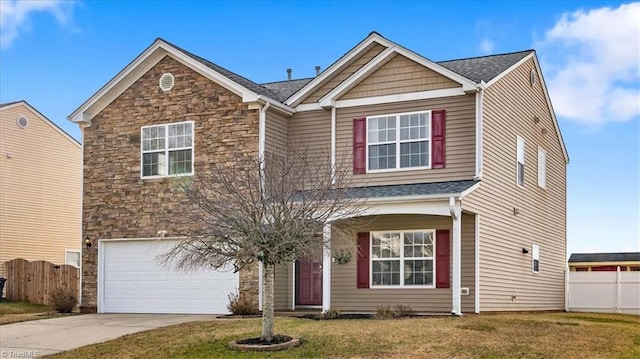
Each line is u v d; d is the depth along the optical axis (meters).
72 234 34.44
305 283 21.61
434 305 19.80
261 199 14.36
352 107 21.55
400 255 20.34
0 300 27.50
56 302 23.12
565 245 29.02
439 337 14.70
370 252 20.69
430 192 18.41
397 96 20.94
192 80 22.28
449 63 23.78
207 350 14.38
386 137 20.97
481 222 19.75
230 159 21.44
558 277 27.34
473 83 19.73
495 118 21.08
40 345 16.31
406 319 17.30
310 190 15.91
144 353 14.62
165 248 22.30
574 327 16.77
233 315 20.12
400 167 20.66
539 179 25.69
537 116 25.73
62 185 34.03
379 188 20.16
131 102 23.20
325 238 15.88
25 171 32.06
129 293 22.77
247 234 14.12
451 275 19.69
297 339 14.63
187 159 22.09
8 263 28.47
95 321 20.00
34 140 32.66
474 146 19.83
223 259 14.34
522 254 23.30
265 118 21.30
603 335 16.02
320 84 22.23
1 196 30.80
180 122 22.33
